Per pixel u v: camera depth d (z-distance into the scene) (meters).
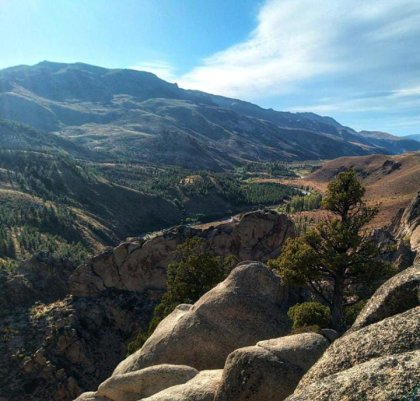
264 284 30.17
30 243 193.00
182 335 27.77
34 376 70.94
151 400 18.94
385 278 37.38
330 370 10.53
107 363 75.69
